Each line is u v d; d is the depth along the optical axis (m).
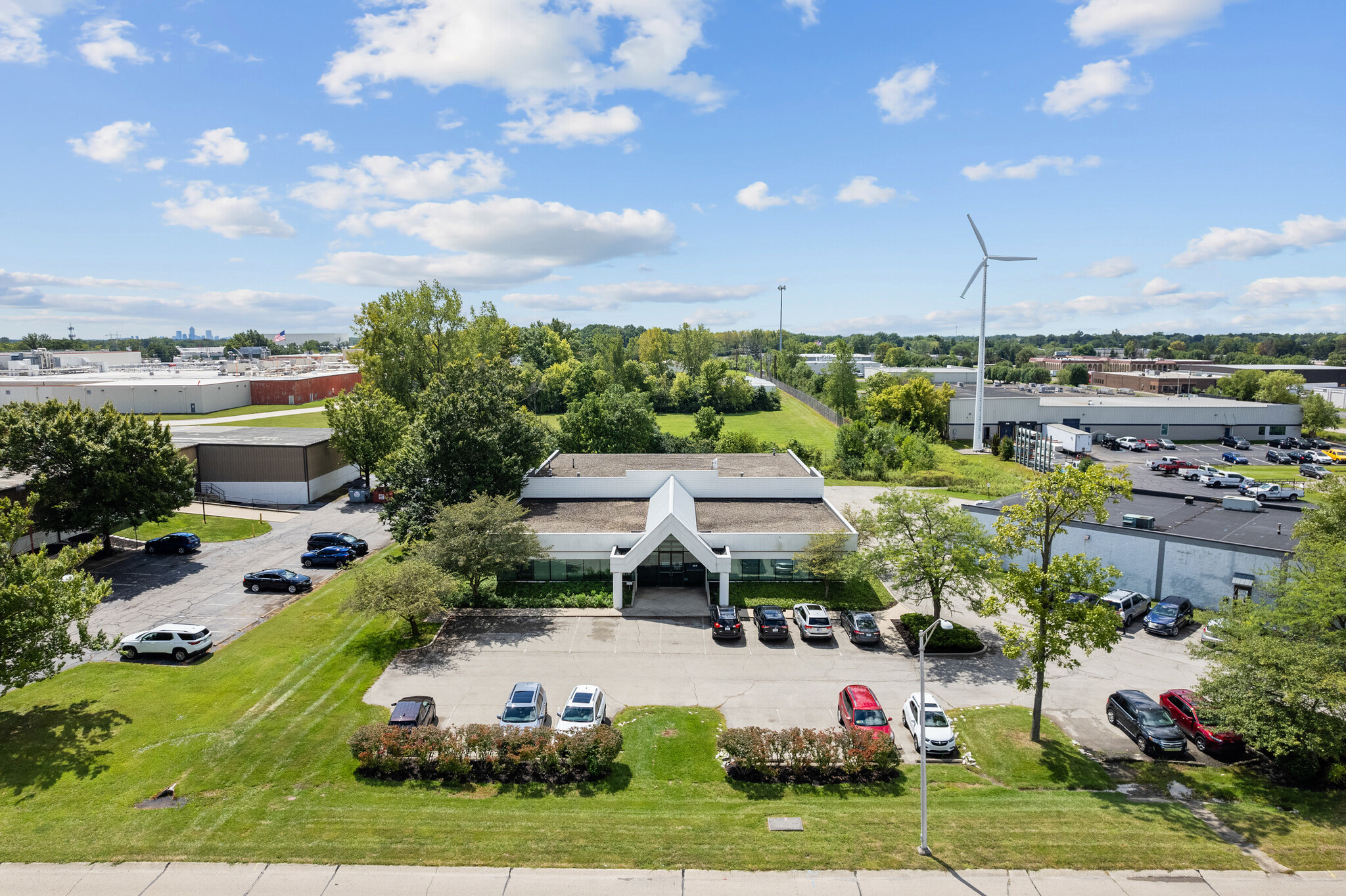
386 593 34.88
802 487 54.09
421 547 41.94
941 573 36.69
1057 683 32.75
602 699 29.34
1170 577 41.31
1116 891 18.98
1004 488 73.81
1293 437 106.12
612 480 53.75
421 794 23.62
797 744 25.02
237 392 117.56
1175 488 71.75
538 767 25.02
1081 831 21.70
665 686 32.09
